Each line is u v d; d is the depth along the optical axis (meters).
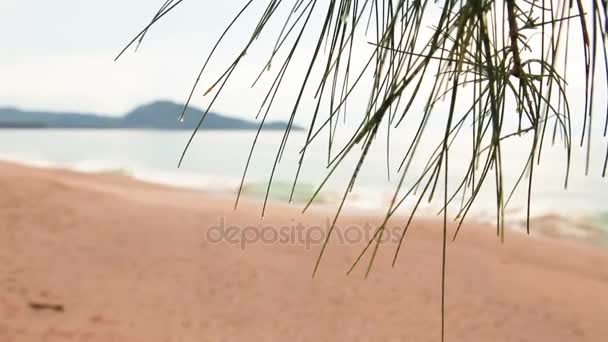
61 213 7.32
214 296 5.20
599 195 15.98
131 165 27.59
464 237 8.37
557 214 12.28
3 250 5.55
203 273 5.79
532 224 10.77
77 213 7.47
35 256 5.52
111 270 5.51
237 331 4.46
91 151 39.06
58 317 4.16
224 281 5.63
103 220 7.32
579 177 18.67
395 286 6.00
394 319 5.09
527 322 5.27
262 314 4.95
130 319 4.38
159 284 5.31
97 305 4.56
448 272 6.67
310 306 5.25
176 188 14.66
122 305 4.64
